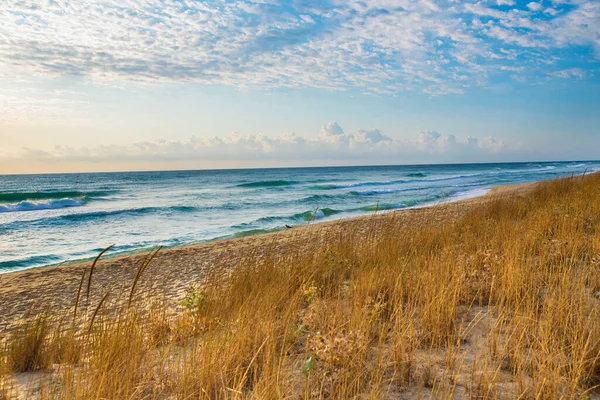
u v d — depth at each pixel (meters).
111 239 18.05
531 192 17.47
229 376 3.47
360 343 3.48
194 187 52.62
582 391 2.98
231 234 18.66
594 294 4.55
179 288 8.96
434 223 10.15
